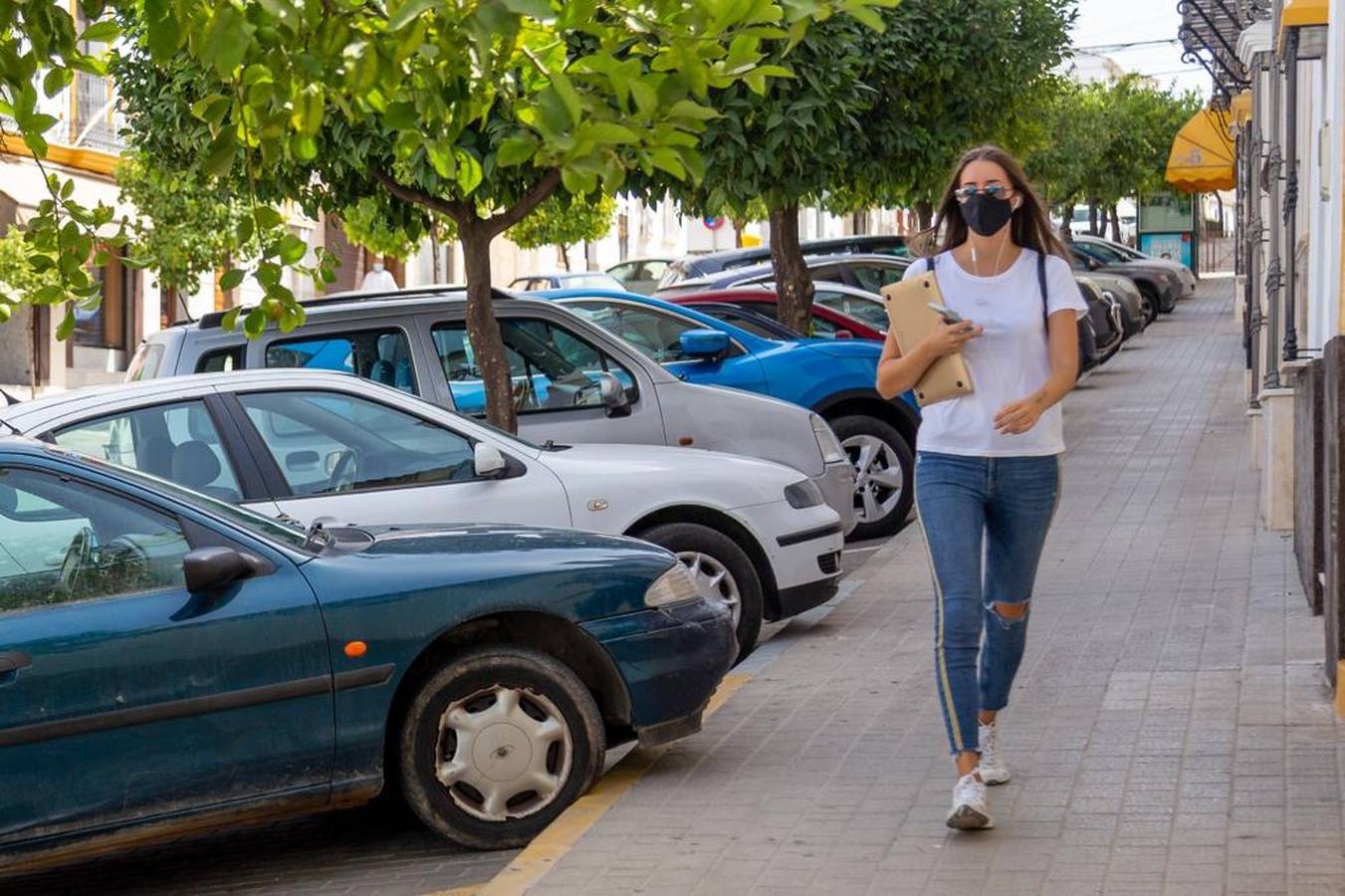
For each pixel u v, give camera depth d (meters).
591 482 8.84
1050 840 5.91
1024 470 6.09
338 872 6.63
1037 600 10.22
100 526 6.23
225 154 5.02
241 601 6.23
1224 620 9.38
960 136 15.64
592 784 6.84
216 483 8.19
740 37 4.50
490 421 10.98
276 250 6.30
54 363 37.38
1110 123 54.44
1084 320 6.12
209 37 4.39
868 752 7.26
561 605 6.75
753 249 29.88
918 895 5.48
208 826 6.19
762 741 7.55
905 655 9.20
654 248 66.81
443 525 7.36
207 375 8.47
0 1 5.12
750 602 9.26
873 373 14.02
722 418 11.52
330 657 6.32
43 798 5.95
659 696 6.92
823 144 13.85
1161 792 6.36
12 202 36.56
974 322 6.04
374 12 4.63
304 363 11.10
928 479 6.14
